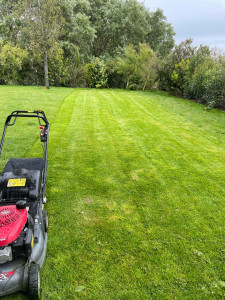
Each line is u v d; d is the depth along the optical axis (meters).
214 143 10.95
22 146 9.52
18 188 4.77
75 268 4.38
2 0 34.00
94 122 13.52
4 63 29.59
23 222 3.93
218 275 4.35
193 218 5.82
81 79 33.53
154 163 8.69
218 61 19.77
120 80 34.41
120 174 7.82
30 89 25.91
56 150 9.47
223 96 17.22
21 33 31.58
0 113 14.02
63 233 5.19
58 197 6.45
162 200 6.49
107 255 4.68
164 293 4.00
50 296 3.87
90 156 9.09
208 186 7.25
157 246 4.93
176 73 24.27
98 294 3.95
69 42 35.41
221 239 5.18
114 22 43.31
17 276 3.56
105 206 6.16
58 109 16.09
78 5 40.06
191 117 15.41
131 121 14.05
